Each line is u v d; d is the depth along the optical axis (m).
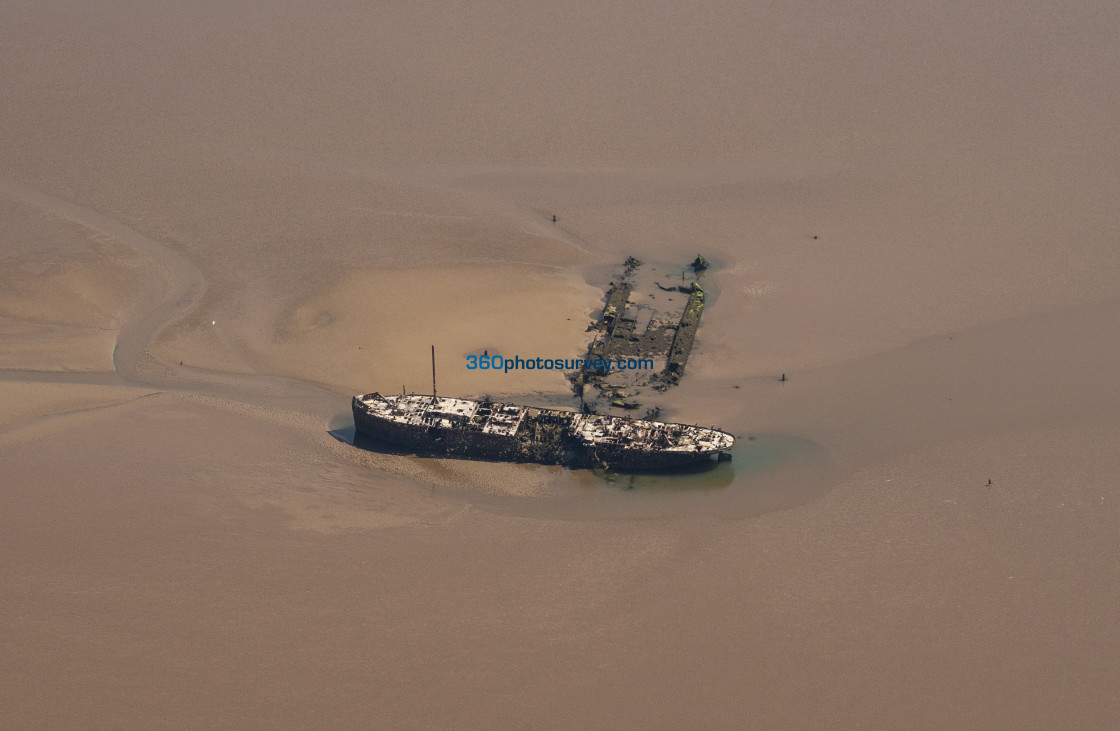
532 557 183.62
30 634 169.50
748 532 187.88
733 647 169.12
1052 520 189.25
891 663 166.50
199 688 162.12
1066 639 169.38
